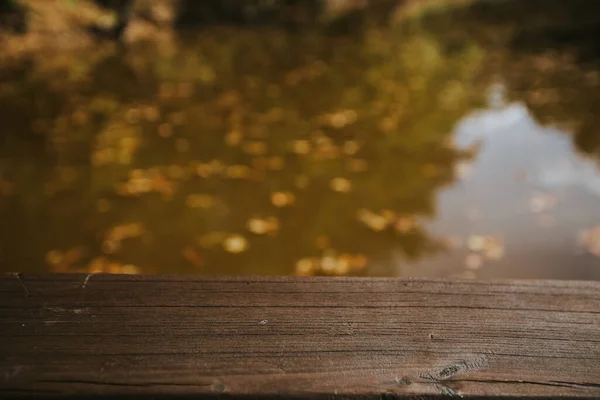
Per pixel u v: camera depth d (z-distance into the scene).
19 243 2.60
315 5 10.56
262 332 0.66
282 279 0.75
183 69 6.78
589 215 2.88
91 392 0.57
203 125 4.50
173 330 0.65
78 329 0.65
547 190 3.21
